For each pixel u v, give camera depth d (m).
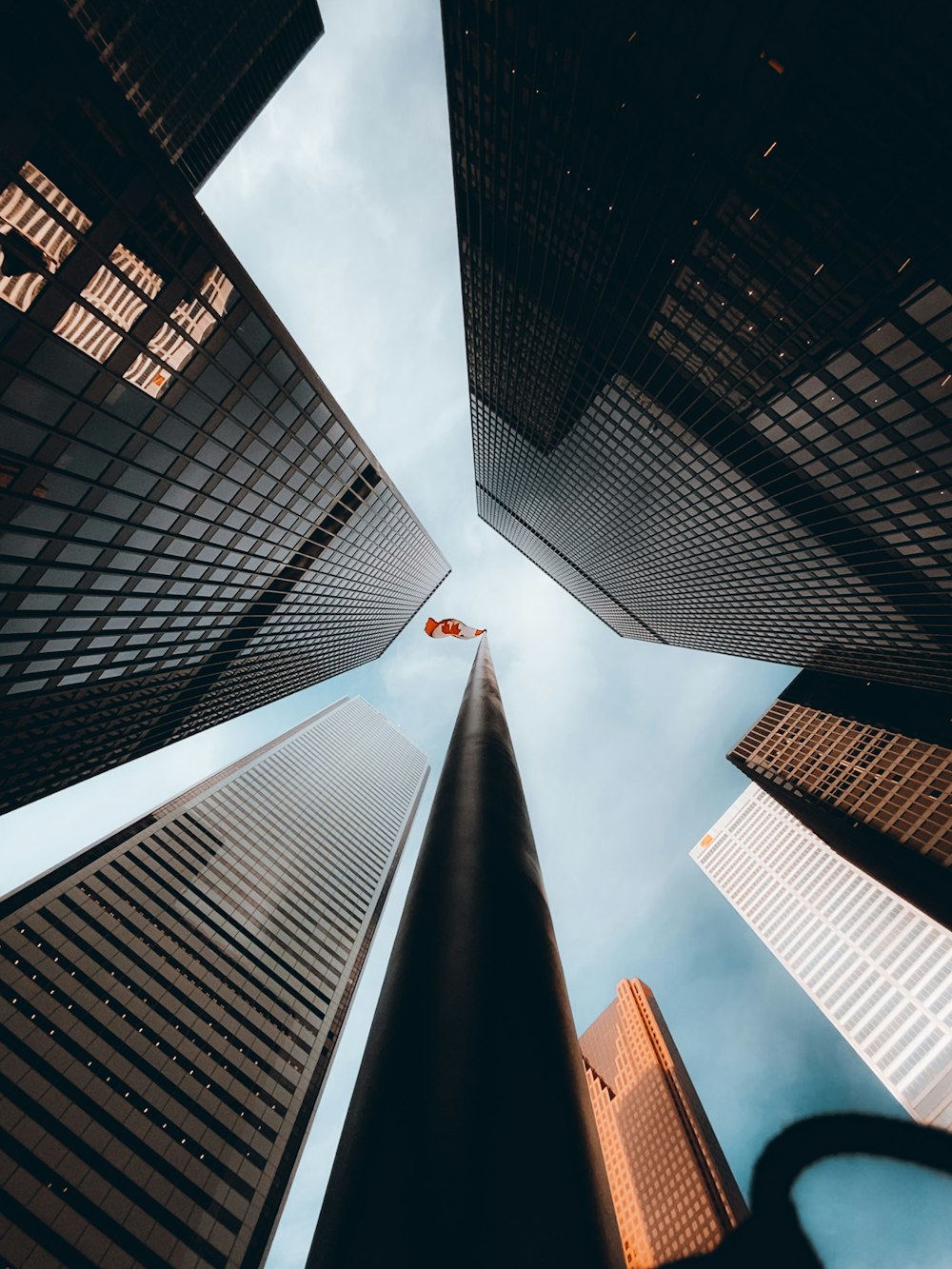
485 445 100.88
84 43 20.16
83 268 22.72
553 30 35.16
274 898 90.31
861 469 41.53
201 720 69.56
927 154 26.53
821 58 26.58
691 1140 143.38
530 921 4.47
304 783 128.25
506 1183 2.99
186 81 79.81
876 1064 121.62
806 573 60.03
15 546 26.47
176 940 72.25
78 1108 51.69
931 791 88.88
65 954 61.97
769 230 33.53
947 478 37.50
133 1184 49.56
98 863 74.50
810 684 126.12
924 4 23.28
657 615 122.44
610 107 35.72
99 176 21.95
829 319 34.31
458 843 5.30
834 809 100.38
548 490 94.31
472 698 10.20
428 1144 3.16
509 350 67.88
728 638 106.19
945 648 59.97
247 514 40.25
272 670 77.00
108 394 25.84
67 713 40.88
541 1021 3.77
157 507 32.28
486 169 48.56
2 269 20.62
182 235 25.08
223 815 99.56
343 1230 2.98
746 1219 2.15
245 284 28.44
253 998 72.56
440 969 4.07
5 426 23.03
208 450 32.81
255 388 32.97
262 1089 63.50
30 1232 44.16
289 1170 59.09
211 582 43.00
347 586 72.50
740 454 49.12
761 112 29.70
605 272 45.72
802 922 145.50
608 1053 188.62
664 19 29.89
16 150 19.88
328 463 44.78
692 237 37.59
